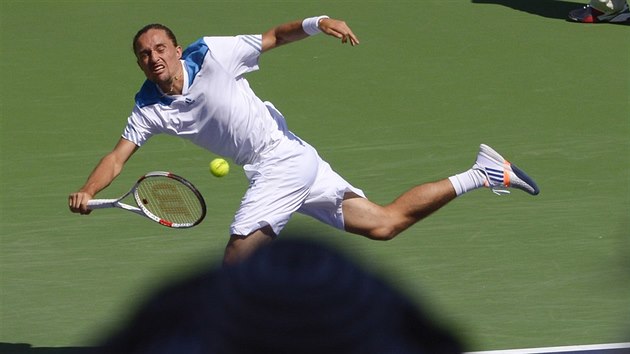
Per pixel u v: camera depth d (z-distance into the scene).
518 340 17.89
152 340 6.16
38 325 18.66
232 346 5.92
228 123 17.69
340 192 18.44
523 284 20.27
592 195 25.25
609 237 22.61
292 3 45.16
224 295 6.04
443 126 30.66
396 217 18.75
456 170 27.16
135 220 23.97
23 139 29.84
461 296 19.72
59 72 36.25
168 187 17.59
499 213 24.09
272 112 18.48
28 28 41.66
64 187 26.23
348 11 43.84
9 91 34.19
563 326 18.44
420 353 6.14
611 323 18.52
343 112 31.98
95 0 45.69
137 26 41.91
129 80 35.44
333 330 5.93
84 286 20.34
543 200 24.94
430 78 35.16
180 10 44.19
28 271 21.12
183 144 29.25
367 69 36.16
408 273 20.77
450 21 42.16
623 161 27.62
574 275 20.66
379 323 6.09
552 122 30.89
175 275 6.42
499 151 28.47
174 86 17.44
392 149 28.80
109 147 29.36
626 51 38.00
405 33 40.47
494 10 43.88
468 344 17.67
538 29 40.91
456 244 22.33
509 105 32.47
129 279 20.66
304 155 18.11
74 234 23.16
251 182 18.16
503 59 37.12
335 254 6.35
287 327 5.93
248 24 42.00
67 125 31.08
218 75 17.56
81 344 17.88
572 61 36.84
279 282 6.05
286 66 36.50
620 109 31.91
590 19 41.62
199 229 23.42
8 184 26.38
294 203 17.95
